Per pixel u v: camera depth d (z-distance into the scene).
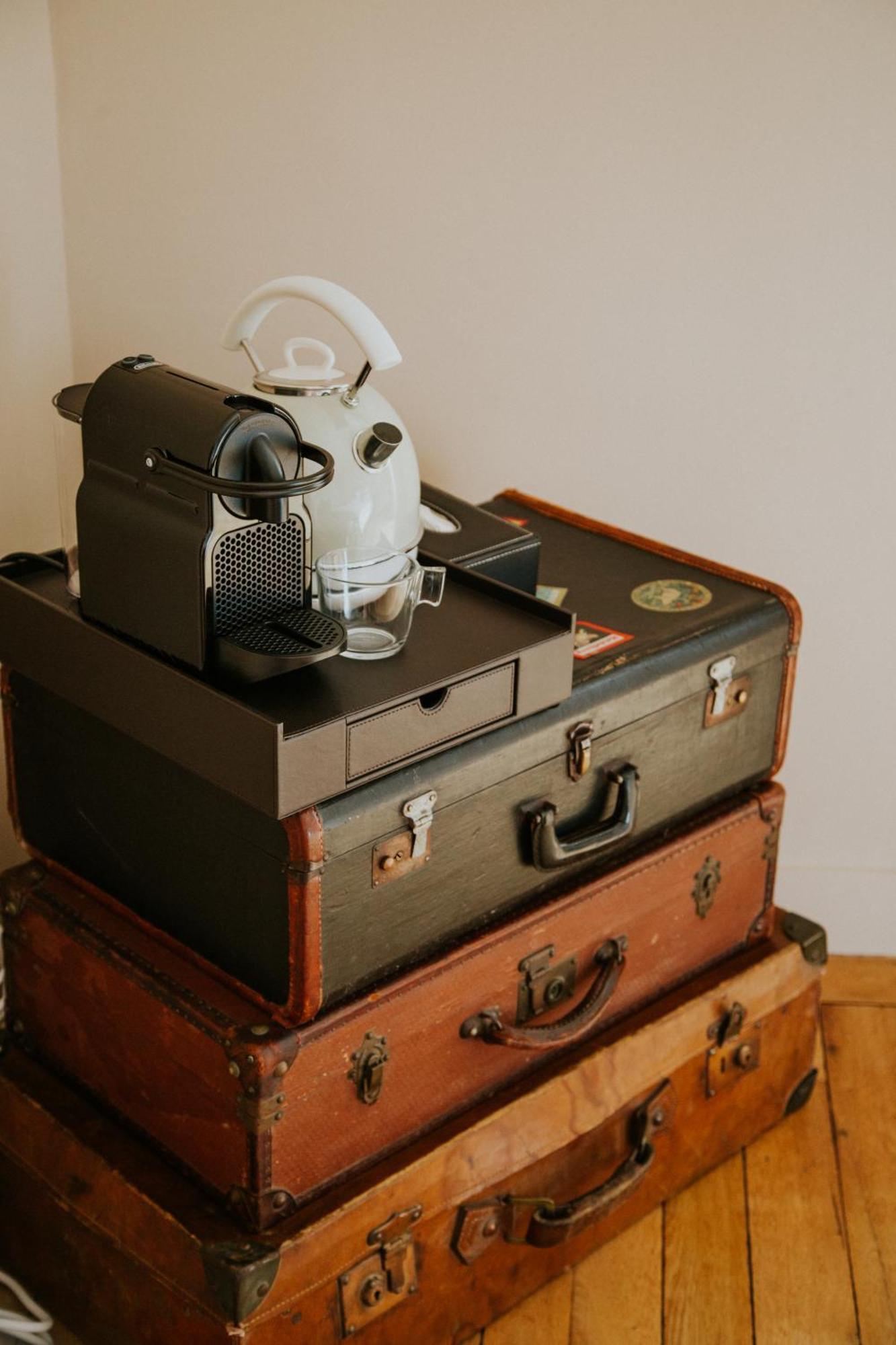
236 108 1.82
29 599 1.38
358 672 1.29
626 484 2.05
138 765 1.37
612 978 1.60
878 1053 2.06
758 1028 1.81
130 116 1.81
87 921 1.47
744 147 1.87
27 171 1.78
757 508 2.06
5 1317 1.51
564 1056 1.62
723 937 1.79
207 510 1.18
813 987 1.88
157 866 1.40
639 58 1.83
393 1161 1.46
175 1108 1.42
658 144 1.87
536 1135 1.56
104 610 1.31
